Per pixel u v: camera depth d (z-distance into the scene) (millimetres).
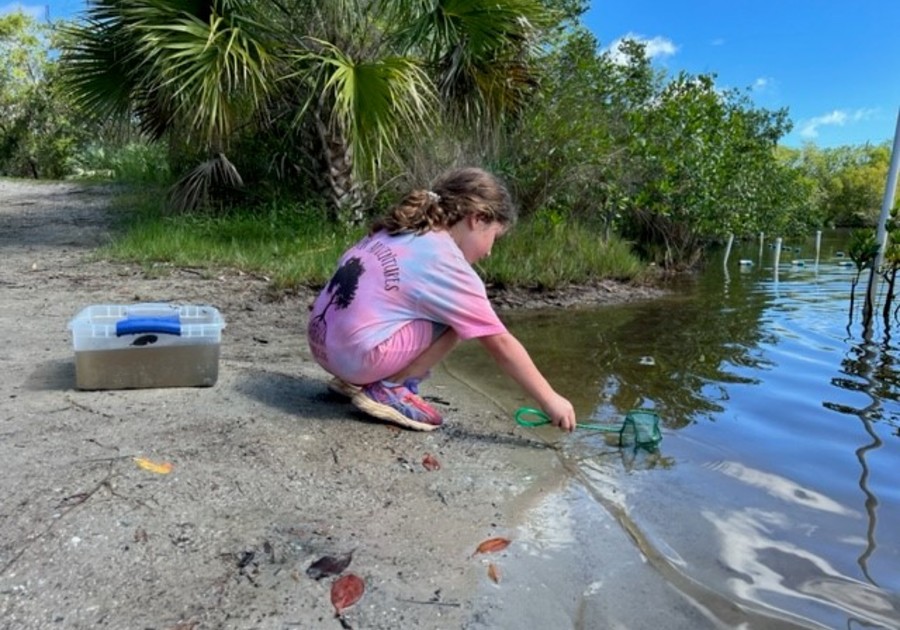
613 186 7055
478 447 2045
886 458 2119
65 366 2445
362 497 1628
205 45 5098
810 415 2545
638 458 2053
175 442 1805
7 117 18750
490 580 1317
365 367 2051
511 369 2006
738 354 3537
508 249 5762
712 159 8047
